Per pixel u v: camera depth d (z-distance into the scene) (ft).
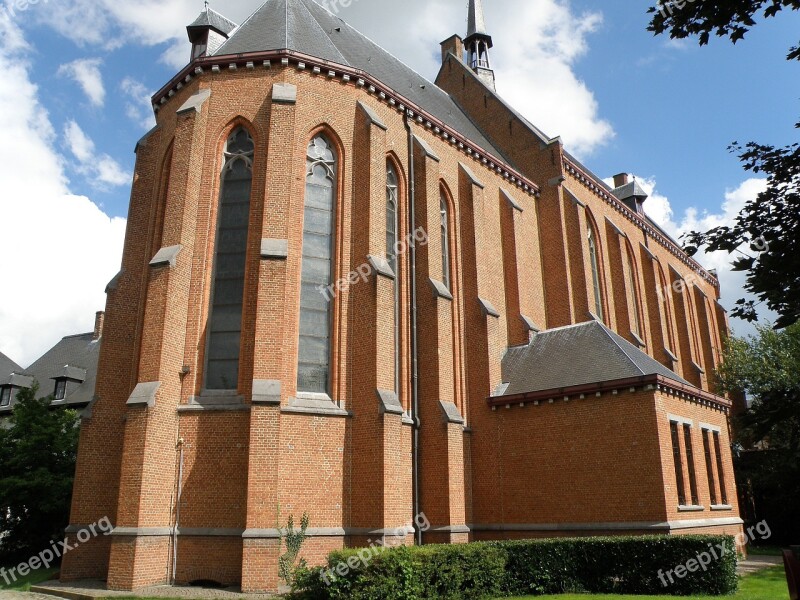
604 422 71.97
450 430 74.08
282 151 70.33
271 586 56.29
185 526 61.31
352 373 70.08
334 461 66.13
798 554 33.04
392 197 82.89
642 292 134.00
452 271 89.45
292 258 70.13
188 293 67.97
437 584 48.91
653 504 66.54
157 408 61.31
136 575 56.70
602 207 125.08
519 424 79.00
